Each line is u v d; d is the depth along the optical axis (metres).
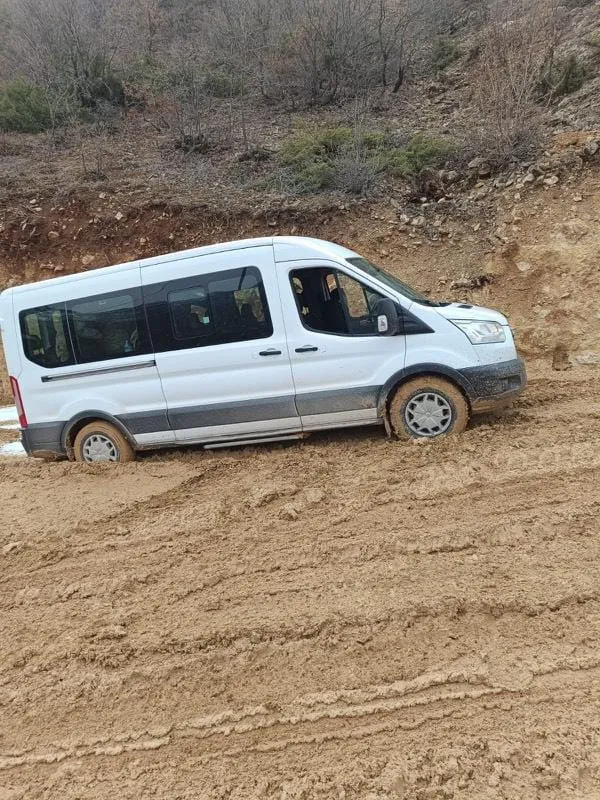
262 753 2.82
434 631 3.38
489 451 5.47
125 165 13.06
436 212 10.69
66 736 3.05
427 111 13.95
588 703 2.84
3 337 6.88
